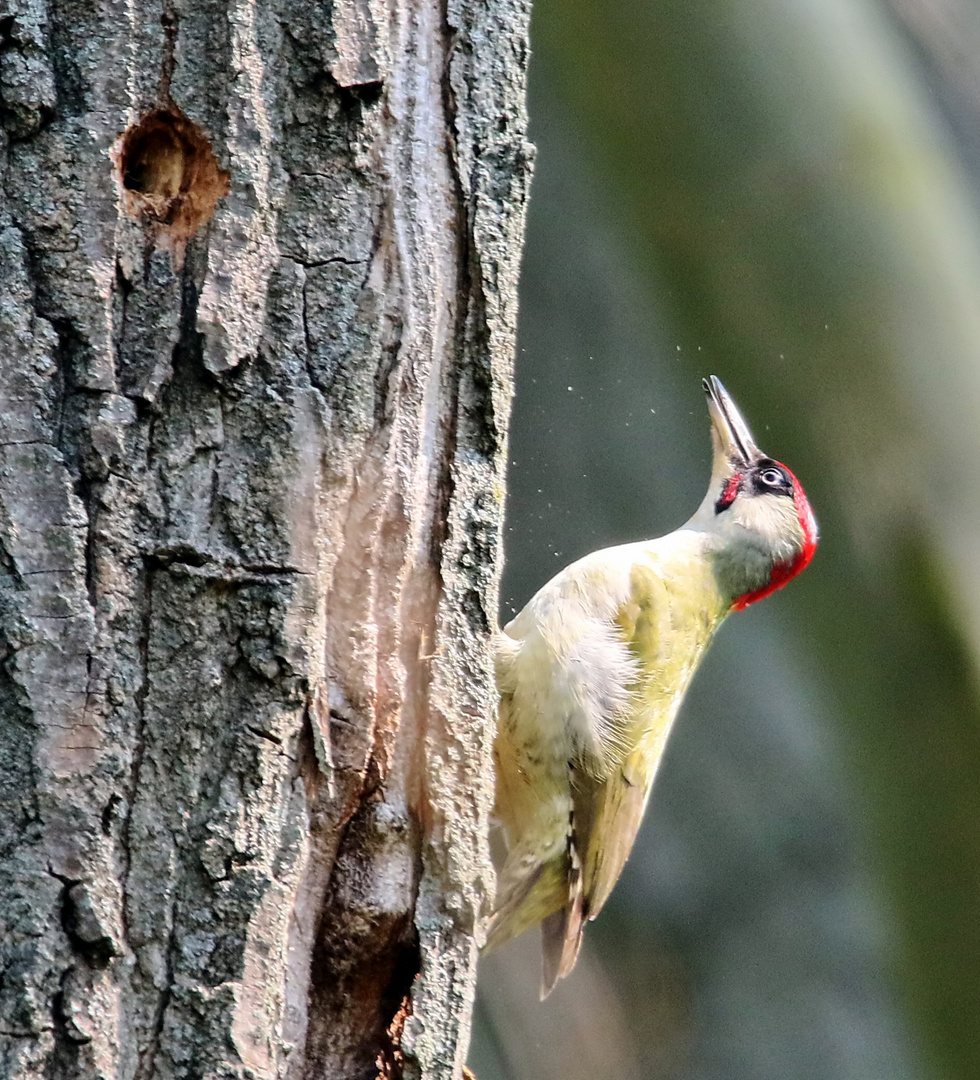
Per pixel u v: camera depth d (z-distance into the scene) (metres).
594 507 14.14
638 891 14.87
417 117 5.68
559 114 13.97
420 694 5.57
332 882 5.31
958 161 15.00
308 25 5.28
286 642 4.97
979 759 13.82
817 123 13.61
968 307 13.59
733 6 13.69
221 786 4.86
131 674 4.81
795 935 14.42
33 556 4.74
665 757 14.77
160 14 5.07
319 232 5.27
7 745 4.67
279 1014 4.91
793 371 13.54
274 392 5.10
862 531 13.59
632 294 13.95
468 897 5.52
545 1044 14.59
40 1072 4.55
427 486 5.69
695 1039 14.48
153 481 4.92
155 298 4.99
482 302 5.81
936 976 14.10
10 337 4.80
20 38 4.87
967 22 15.67
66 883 4.63
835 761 14.23
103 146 4.91
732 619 14.27
